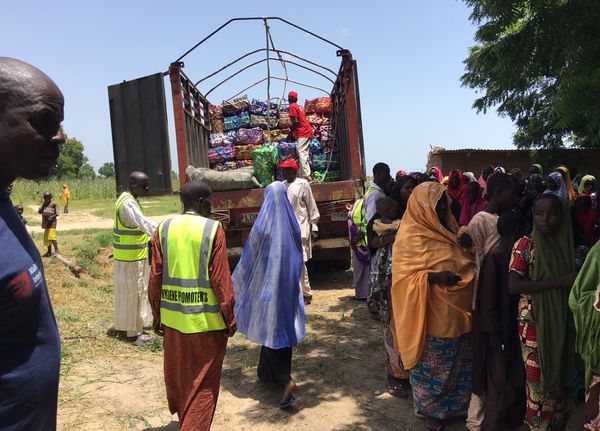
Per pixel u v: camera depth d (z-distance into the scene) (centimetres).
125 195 557
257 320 404
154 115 648
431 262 351
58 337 158
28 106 139
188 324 322
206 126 959
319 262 973
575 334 310
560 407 318
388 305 419
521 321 313
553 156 1569
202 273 323
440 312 348
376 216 436
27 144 140
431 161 1708
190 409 320
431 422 364
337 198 775
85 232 1620
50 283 784
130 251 561
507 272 323
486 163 1694
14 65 141
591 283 260
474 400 346
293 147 802
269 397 436
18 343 142
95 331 600
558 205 297
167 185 649
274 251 405
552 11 332
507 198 365
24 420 144
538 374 307
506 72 411
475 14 368
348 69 786
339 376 470
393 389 430
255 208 766
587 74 347
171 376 338
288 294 403
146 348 554
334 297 770
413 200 367
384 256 414
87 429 379
